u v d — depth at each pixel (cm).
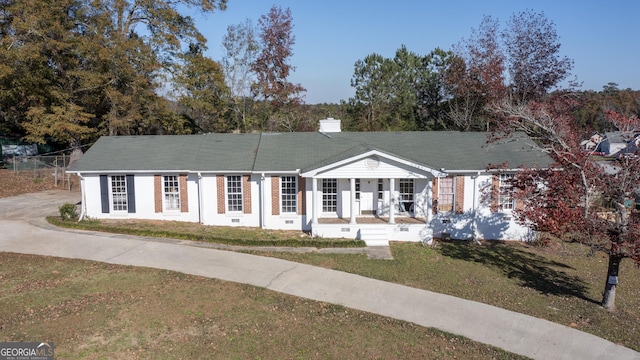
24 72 3288
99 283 1353
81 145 3912
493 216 2133
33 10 3216
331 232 2006
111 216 2272
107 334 1034
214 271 1486
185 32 4022
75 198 2869
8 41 3225
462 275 1565
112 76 3578
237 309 1194
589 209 1277
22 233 1917
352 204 2003
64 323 1085
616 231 1217
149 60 3741
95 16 3606
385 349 1005
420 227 2012
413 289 1386
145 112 3922
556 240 2086
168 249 1720
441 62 4516
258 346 999
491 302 1312
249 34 4825
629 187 1236
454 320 1168
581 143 1450
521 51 3969
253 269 1520
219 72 4256
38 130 3338
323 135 2522
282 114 4894
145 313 1152
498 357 988
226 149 2386
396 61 4697
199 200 2241
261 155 2266
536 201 1341
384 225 2006
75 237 1861
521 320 1180
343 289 1363
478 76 4009
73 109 3466
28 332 1035
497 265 1714
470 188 2120
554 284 1523
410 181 2167
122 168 2216
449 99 4412
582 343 1062
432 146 2311
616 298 1415
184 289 1322
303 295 1305
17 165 3684
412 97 4528
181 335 1040
